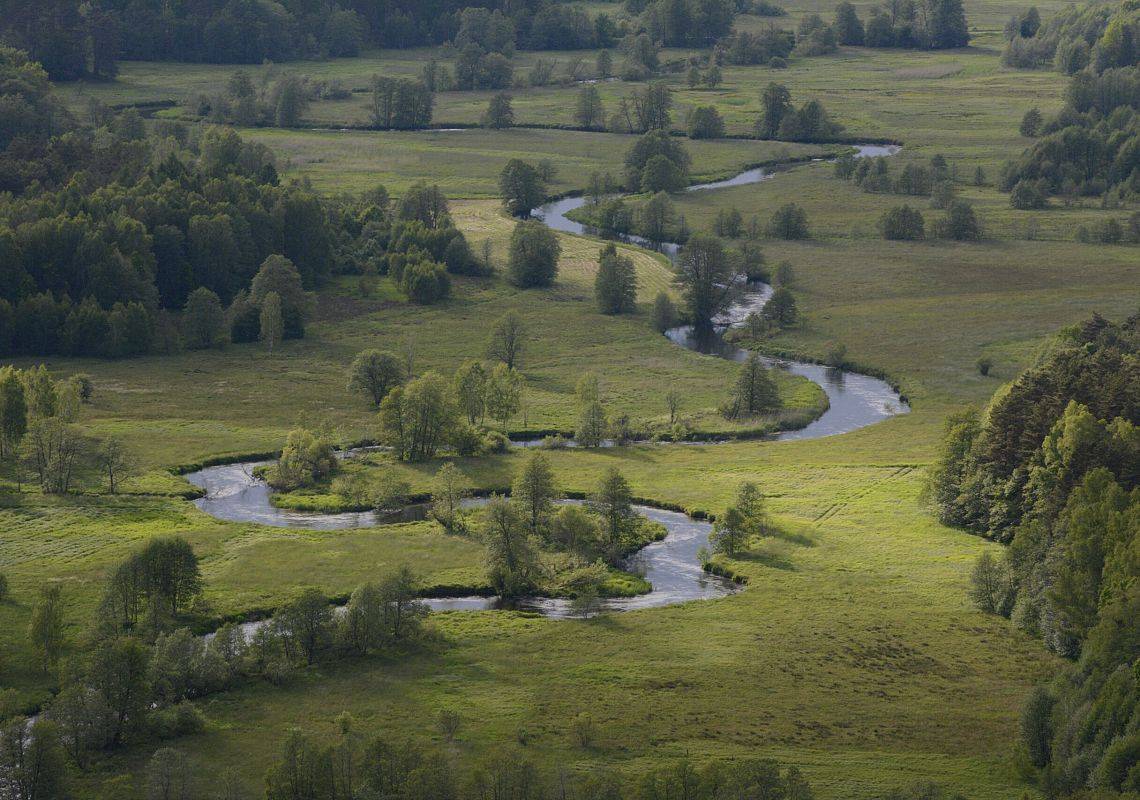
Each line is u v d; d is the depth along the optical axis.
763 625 142.38
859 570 158.62
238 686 127.00
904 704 123.12
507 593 155.12
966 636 139.25
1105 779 101.38
